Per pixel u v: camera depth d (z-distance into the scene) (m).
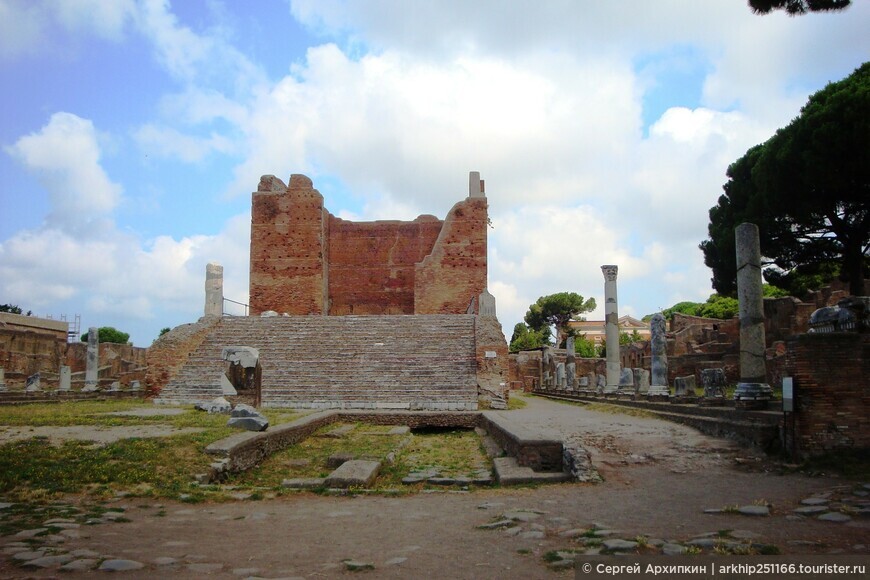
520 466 11.69
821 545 5.91
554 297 84.31
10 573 5.24
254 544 6.54
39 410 19.88
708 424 14.38
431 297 44.06
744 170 32.16
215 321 30.83
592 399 28.17
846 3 11.52
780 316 36.75
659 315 21.64
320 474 12.11
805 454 11.02
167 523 7.58
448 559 5.86
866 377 11.21
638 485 10.09
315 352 28.05
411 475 11.85
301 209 45.00
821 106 26.27
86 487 9.29
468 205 44.78
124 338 84.19
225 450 11.46
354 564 5.70
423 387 24.92
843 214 27.45
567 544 6.29
